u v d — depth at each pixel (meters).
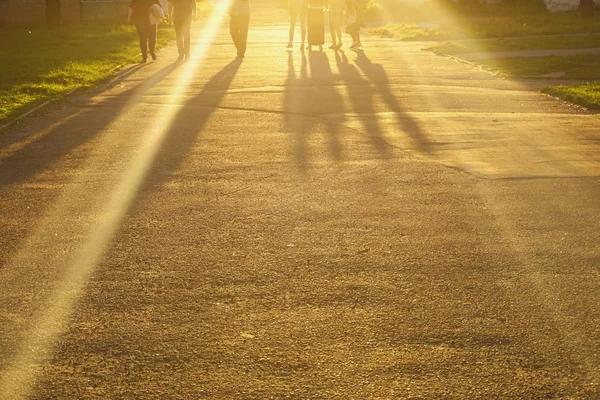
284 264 8.44
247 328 6.88
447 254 8.72
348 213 10.27
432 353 6.39
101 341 6.67
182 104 19.23
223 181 11.90
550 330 6.81
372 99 20.00
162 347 6.54
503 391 5.80
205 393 5.80
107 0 57.94
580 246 8.96
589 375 6.04
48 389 5.89
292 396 5.74
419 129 15.96
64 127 16.42
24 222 10.05
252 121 16.84
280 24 54.19
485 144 14.53
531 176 12.15
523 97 20.56
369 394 5.76
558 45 34.84
